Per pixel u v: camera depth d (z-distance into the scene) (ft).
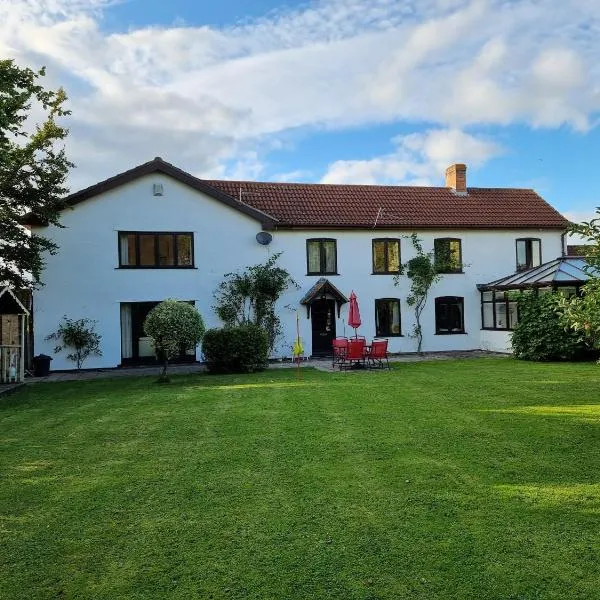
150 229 65.26
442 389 39.32
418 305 74.49
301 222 69.62
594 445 23.06
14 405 37.06
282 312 69.41
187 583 12.32
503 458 21.34
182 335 47.06
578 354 60.08
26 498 17.92
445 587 11.95
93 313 63.46
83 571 12.97
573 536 14.30
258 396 37.42
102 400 38.17
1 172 49.49
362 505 16.70
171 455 22.81
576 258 67.31
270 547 14.02
